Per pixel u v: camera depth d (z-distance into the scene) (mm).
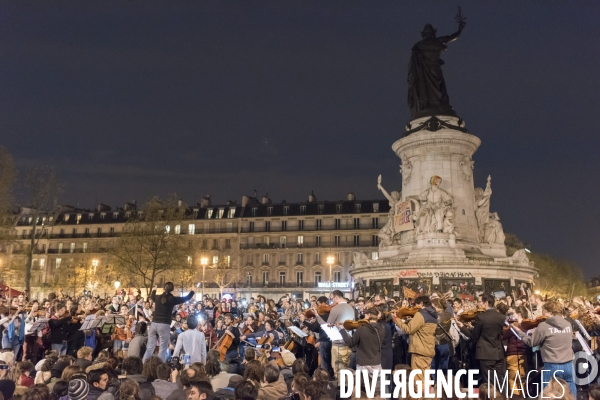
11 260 73250
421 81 33625
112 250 55719
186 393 7285
